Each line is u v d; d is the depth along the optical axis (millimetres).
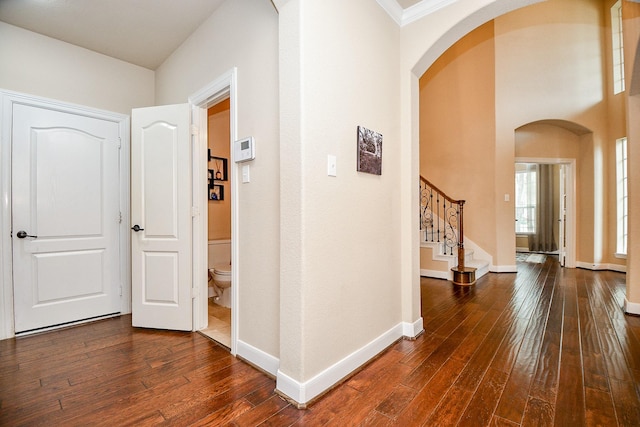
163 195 2713
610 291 3857
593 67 5176
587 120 5176
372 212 2139
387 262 2305
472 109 5363
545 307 3217
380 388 1750
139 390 1746
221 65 2387
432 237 5031
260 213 1998
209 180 3869
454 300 3488
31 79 2695
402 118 2480
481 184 5293
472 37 5352
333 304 1792
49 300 2732
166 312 2686
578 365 1976
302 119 1593
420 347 2281
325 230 1733
